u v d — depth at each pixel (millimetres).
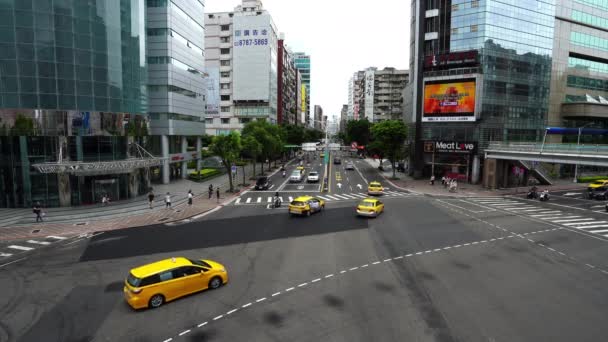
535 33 60594
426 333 12789
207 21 100625
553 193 50188
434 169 64312
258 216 32625
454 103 58875
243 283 17234
